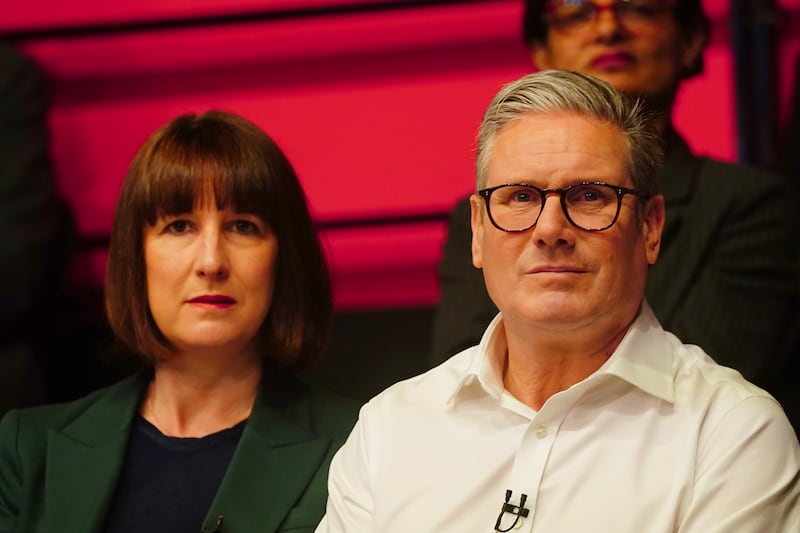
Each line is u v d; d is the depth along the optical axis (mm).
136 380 7871
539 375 6371
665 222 8148
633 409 6148
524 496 6031
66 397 10680
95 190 11172
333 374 10312
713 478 5828
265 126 11078
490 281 6262
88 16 11219
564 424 6180
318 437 7539
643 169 6297
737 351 7922
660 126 8508
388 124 10945
